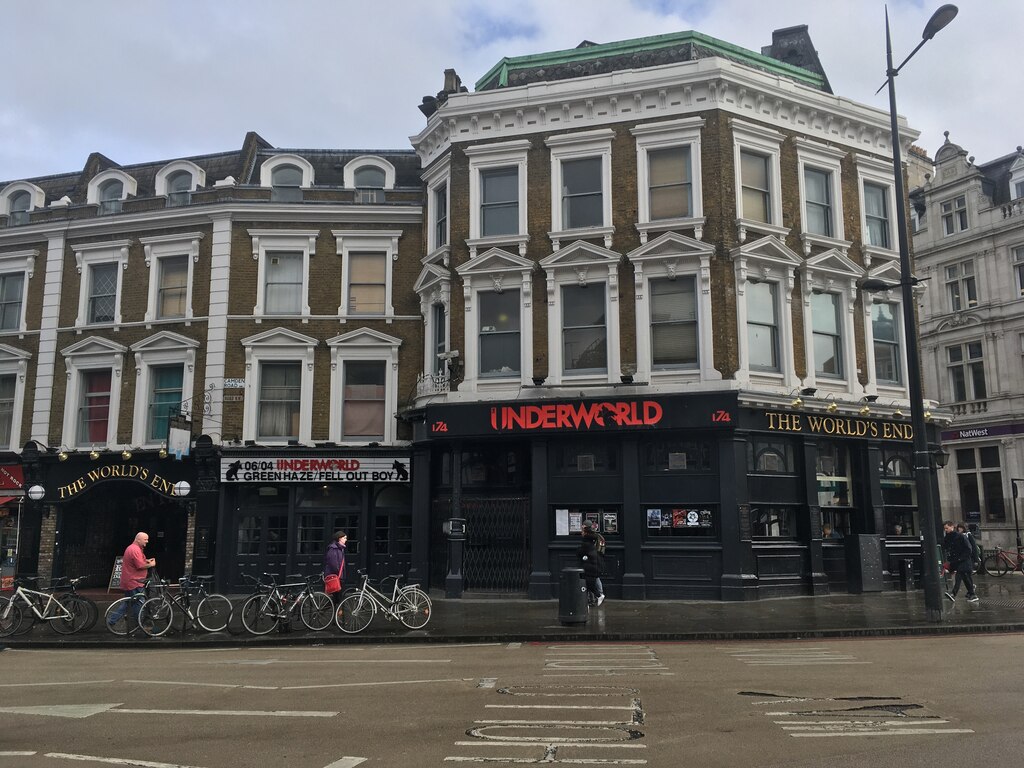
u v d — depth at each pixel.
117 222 24.53
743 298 19.56
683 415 18.80
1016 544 31.58
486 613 16.70
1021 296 34.03
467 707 8.20
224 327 23.38
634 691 8.95
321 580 15.12
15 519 24.70
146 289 24.25
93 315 24.83
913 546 21.06
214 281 23.61
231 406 22.98
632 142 20.52
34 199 25.95
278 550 22.67
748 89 20.45
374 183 24.89
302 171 24.77
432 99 24.31
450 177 21.53
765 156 20.84
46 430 24.22
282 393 23.45
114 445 23.64
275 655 12.55
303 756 6.43
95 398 24.42
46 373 24.52
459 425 19.88
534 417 19.47
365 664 11.31
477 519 20.25
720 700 8.40
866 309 21.62
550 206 20.73
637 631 13.70
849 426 20.48
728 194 19.95
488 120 21.44
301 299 23.66
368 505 22.64
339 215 23.84
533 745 6.70
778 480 19.61
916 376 15.72
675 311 19.88
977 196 35.91
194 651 13.22
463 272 20.78
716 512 18.92
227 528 22.53
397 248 23.80
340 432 22.94
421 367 23.19
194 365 23.41
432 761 6.25
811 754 6.35
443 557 20.84
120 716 7.95
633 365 19.61
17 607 14.95
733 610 16.55
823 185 21.75
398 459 22.44
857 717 7.58
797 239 20.83
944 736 6.86
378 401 23.34
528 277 20.44
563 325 20.36
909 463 21.80
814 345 20.75
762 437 19.58
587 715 7.77
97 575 25.03
